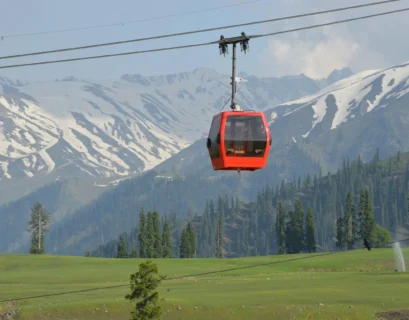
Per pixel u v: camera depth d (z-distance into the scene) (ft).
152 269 536.01
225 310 582.76
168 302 599.57
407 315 561.02
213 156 295.69
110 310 596.70
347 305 590.14
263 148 289.53
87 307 602.44
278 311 577.84
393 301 605.31
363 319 558.56
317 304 596.29
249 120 289.53
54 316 591.37
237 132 288.71
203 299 617.62
